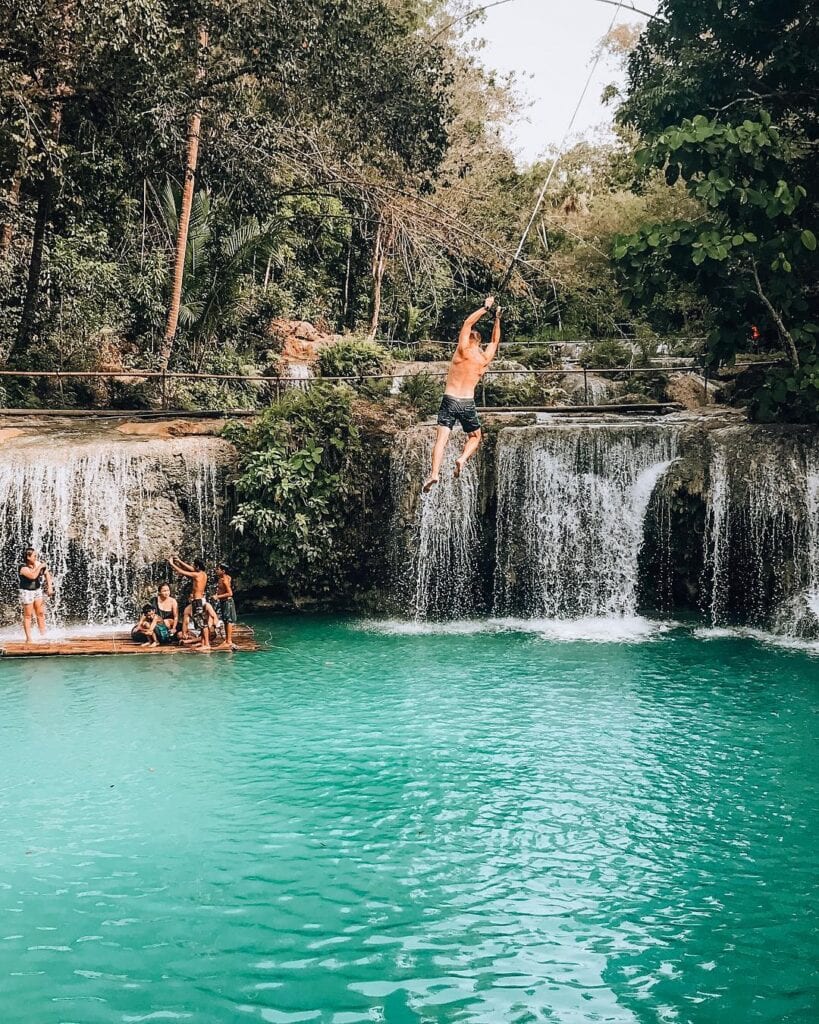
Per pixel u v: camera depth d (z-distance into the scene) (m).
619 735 11.74
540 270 34.00
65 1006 6.17
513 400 25.95
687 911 7.42
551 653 16.31
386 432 20.73
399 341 38.44
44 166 21.91
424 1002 6.21
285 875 8.07
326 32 23.00
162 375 22.44
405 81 25.72
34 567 16.98
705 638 17.30
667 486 18.66
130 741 11.60
